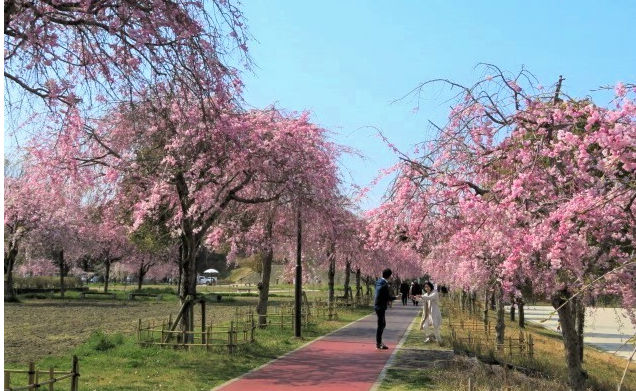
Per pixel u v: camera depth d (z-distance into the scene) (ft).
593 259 25.81
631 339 15.80
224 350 43.06
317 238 68.23
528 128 24.79
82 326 71.26
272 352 45.06
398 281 184.65
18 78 26.22
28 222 111.14
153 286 243.19
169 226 50.24
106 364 36.96
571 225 23.85
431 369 37.60
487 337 59.72
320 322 74.43
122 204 50.21
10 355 44.88
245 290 206.39
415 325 74.13
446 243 36.09
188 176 44.39
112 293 153.28
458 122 27.66
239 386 31.63
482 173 28.94
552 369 46.29
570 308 34.83
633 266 24.41
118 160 44.37
